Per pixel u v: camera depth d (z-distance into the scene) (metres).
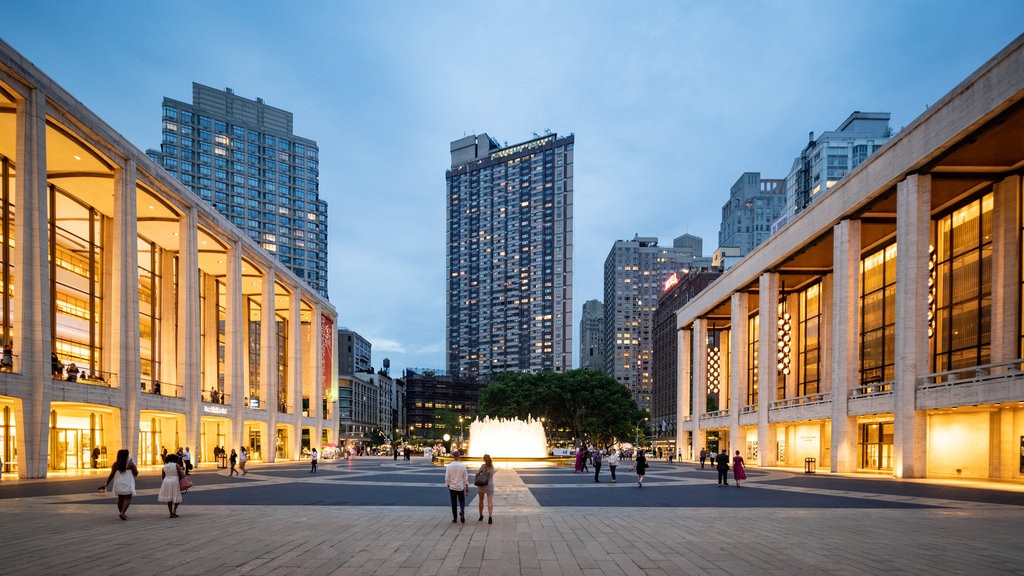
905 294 39.91
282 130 184.12
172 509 18.42
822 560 11.92
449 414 183.25
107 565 11.30
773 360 62.34
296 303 85.62
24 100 36.88
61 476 37.09
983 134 35.50
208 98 171.38
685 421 90.62
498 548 13.14
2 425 39.69
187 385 55.44
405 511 20.05
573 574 10.70
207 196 163.75
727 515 19.05
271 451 74.25
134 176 47.75
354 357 191.25
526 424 64.50
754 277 66.81
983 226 43.41
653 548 13.18
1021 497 25.48
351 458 88.06
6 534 14.91
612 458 35.06
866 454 54.25
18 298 35.56
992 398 33.25
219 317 82.75
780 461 64.38
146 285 62.84
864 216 48.66
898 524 17.00
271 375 75.75
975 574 10.73
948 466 41.75
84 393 40.28
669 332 162.62
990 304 42.66
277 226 174.75
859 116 154.88
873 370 57.06
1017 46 31.50
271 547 13.19
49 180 48.25
